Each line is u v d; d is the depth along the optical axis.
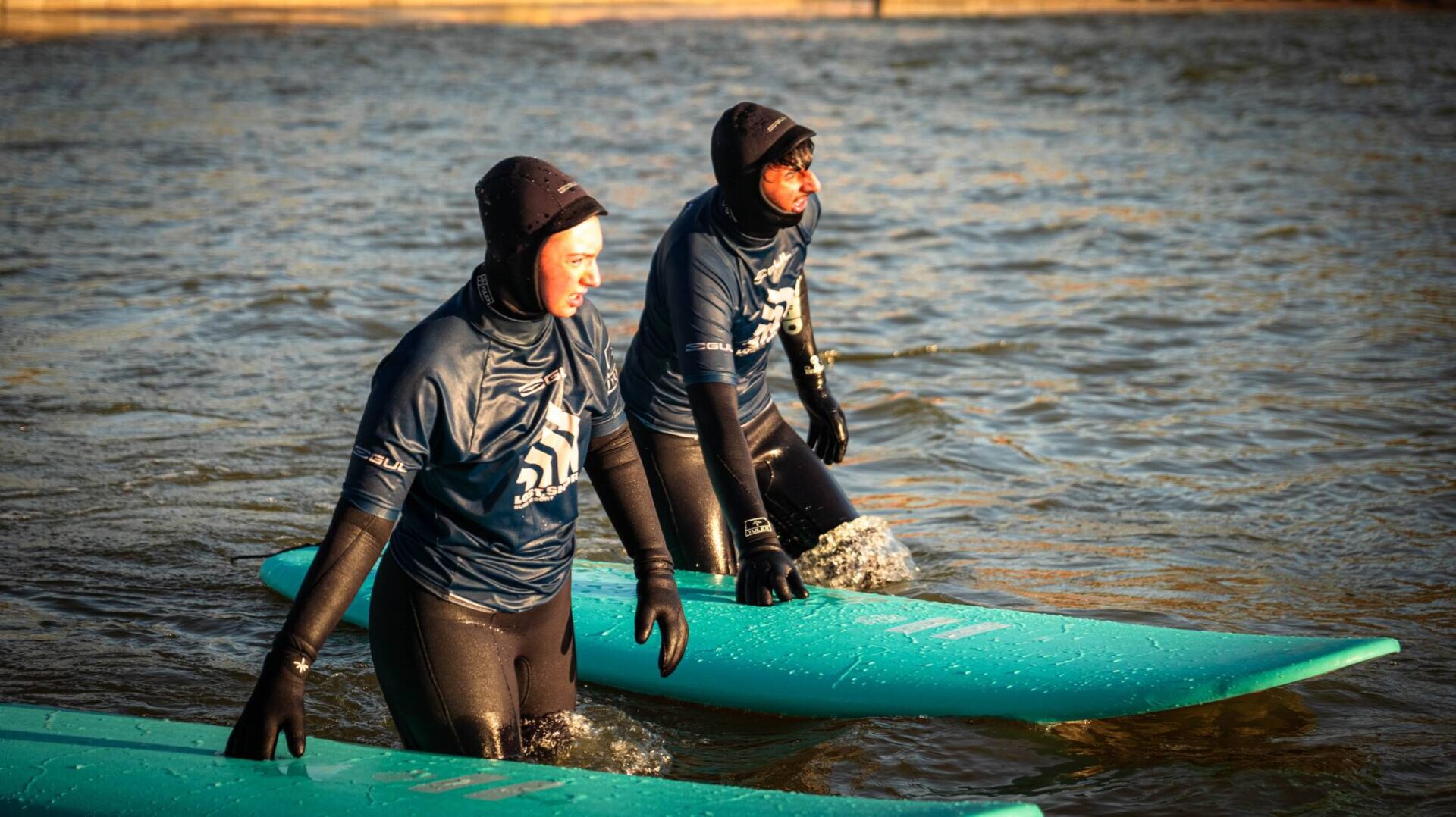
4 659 4.68
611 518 3.77
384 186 15.20
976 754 4.02
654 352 5.14
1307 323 9.89
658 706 4.46
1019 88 25.42
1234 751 4.01
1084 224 13.57
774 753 4.09
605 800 3.25
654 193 14.98
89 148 17.20
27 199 13.92
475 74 26.33
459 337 3.30
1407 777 3.83
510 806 3.21
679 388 5.18
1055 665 4.30
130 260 11.43
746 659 4.51
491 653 3.59
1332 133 19.89
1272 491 6.59
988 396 8.30
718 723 4.34
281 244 12.21
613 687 4.60
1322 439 7.38
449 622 3.54
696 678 4.48
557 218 3.21
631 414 5.26
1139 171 16.80
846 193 15.20
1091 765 3.94
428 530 3.52
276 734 3.32
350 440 7.31
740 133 4.61
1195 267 11.77
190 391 8.09
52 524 6.04
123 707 4.34
